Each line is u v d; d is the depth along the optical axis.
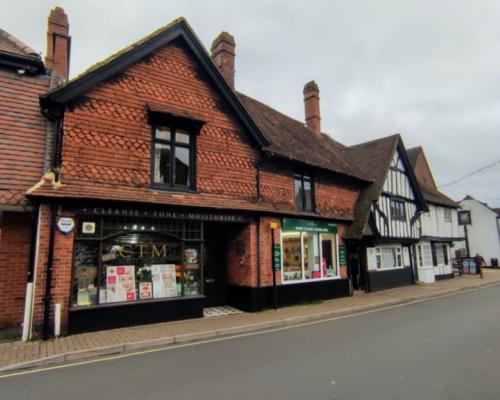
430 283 19.06
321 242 13.27
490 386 4.32
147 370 5.18
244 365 5.32
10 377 4.96
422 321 8.65
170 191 8.96
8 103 7.70
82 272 7.55
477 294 14.62
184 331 7.41
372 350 6.02
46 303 6.83
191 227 9.27
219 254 11.15
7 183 7.20
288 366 5.21
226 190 10.05
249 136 10.94
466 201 36.62
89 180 7.73
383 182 15.73
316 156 13.91
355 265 15.59
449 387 4.31
